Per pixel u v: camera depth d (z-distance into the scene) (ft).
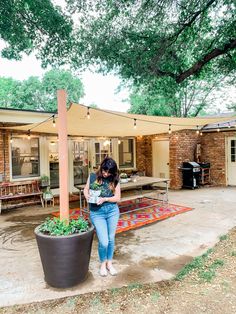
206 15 19.92
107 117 17.56
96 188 10.50
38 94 94.38
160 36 21.72
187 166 34.14
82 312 8.27
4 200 24.66
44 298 9.11
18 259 12.71
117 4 21.97
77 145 32.50
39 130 25.14
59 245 9.36
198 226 17.63
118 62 23.80
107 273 10.87
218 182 36.58
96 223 10.55
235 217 19.79
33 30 27.84
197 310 8.13
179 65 22.58
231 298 8.73
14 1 24.54
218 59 23.58
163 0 19.72
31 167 27.84
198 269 11.02
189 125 23.95
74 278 9.81
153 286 9.75
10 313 8.29
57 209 24.43
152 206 23.20
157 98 58.34
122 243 14.66
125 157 37.78
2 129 24.84
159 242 14.71
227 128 34.01
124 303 8.68
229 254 12.53
